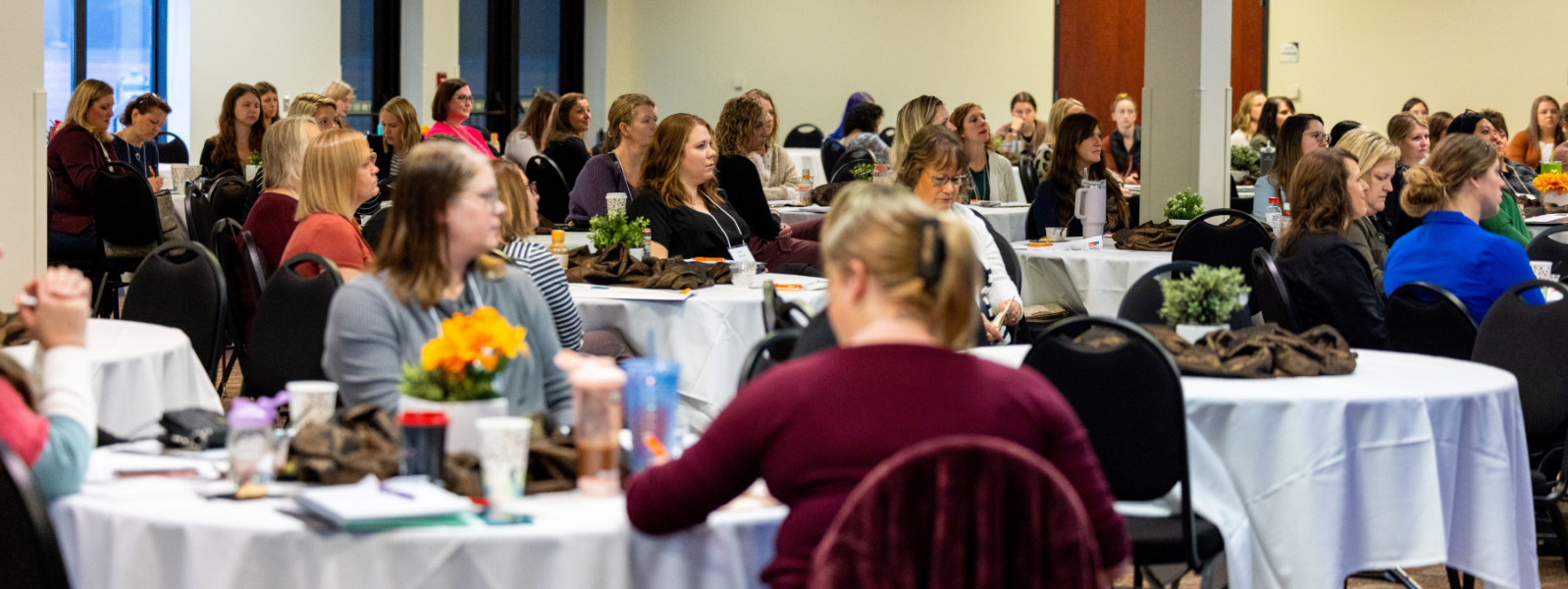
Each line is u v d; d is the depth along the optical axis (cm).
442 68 1091
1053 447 164
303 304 330
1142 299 338
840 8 1259
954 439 139
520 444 180
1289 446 242
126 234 617
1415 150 644
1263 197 596
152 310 356
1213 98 687
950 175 402
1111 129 1247
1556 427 313
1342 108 1194
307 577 164
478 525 168
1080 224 625
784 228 561
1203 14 676
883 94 1262
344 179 357
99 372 276
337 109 798
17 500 166
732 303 386
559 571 166
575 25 1287
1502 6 1116
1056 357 240
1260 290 384
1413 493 246
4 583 169
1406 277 394
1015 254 460
